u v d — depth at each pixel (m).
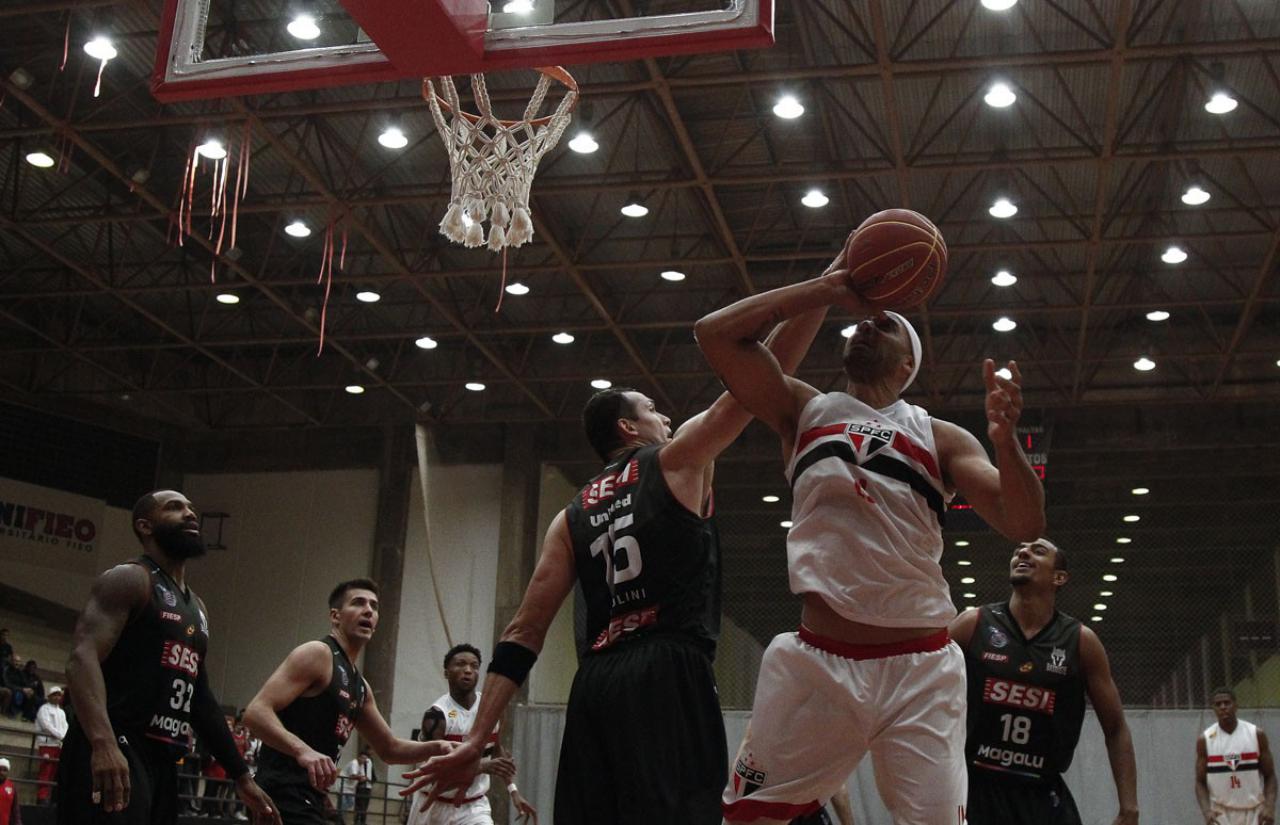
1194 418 22.72
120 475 25.06
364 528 25.17
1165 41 15.09
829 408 3.16
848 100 16.41
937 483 3.09
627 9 14.11
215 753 4.96
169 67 5.46
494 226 7.56
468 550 24.47
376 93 16.47
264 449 26.12
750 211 19.28
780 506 23.14
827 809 6.91
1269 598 21.92
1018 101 16.38
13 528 23.25
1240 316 22.11
